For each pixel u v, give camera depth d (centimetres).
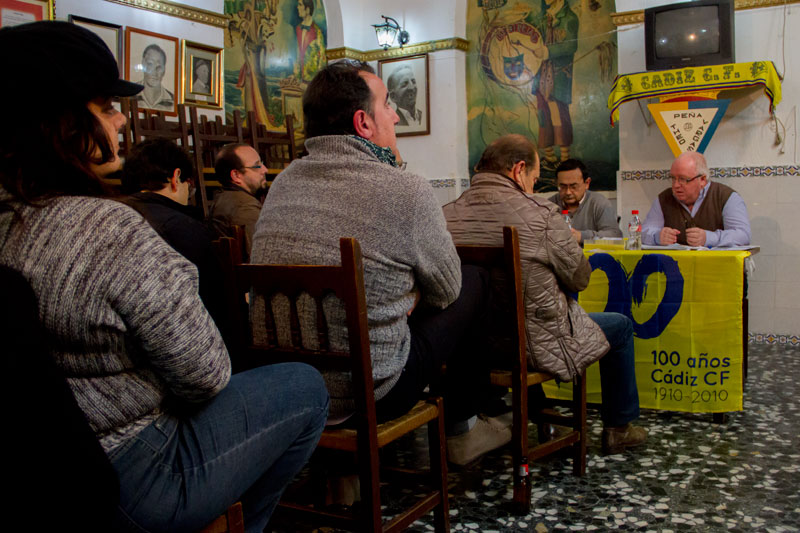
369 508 160
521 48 679
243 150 373
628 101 514
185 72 529
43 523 90
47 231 99
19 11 418
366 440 158
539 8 668
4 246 98
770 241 506
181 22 526
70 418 91
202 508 117
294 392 136
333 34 716
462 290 201
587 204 461
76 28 106
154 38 502
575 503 230
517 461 220
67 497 91
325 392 145
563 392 330
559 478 251
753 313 515
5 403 86
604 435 274
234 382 132
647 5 537
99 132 107
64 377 92
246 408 127
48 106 101
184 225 215
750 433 294
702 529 209
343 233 164
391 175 166
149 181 250
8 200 99
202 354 111
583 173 454
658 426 308
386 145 184
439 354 186
